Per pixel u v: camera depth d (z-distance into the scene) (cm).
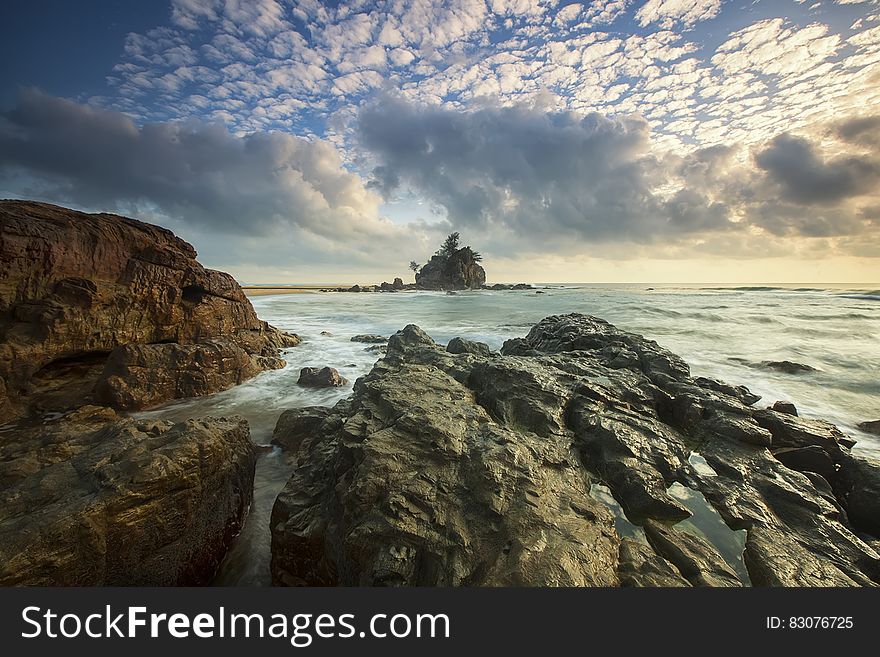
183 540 553
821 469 687
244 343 1762
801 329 2538
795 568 439
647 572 411
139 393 1147
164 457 554
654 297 5878
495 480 489
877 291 6556
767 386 1377
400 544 423
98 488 505
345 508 493
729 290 8600
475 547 409
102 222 1298
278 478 807
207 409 1174
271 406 1209
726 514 543
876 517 581
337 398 1290
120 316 1264
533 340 1689
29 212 1153
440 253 12338
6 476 573
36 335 1067
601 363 1164
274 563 559
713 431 784
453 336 2489
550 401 804
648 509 542
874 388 1350
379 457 535
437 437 579
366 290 11469
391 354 1352
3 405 958
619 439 677
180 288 1470
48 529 438
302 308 4750
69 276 1179
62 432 722
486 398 857
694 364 1673
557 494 505
